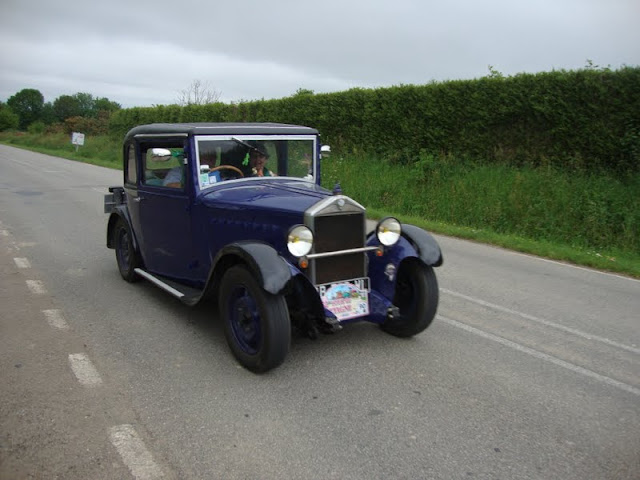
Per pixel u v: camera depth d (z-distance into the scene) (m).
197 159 4.94
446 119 14.76
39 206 12.14
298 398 3.68
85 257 7.57
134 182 5.94
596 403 3.73
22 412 3.40
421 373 4.12
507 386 3.95
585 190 10.84
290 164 5.50
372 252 4.67
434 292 4.57
